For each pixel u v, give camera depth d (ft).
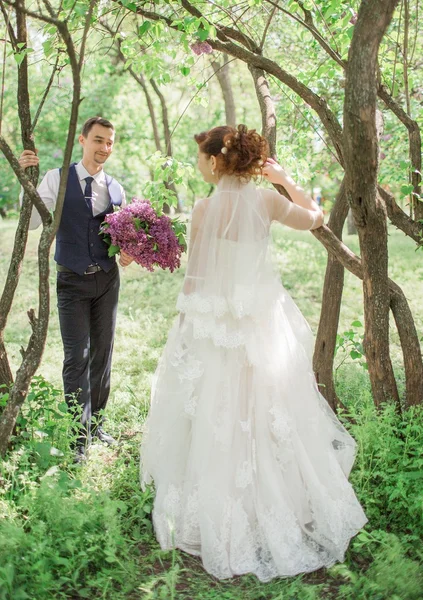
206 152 9.76
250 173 9.67
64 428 11.43
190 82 15.65
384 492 10.09
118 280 12.93
